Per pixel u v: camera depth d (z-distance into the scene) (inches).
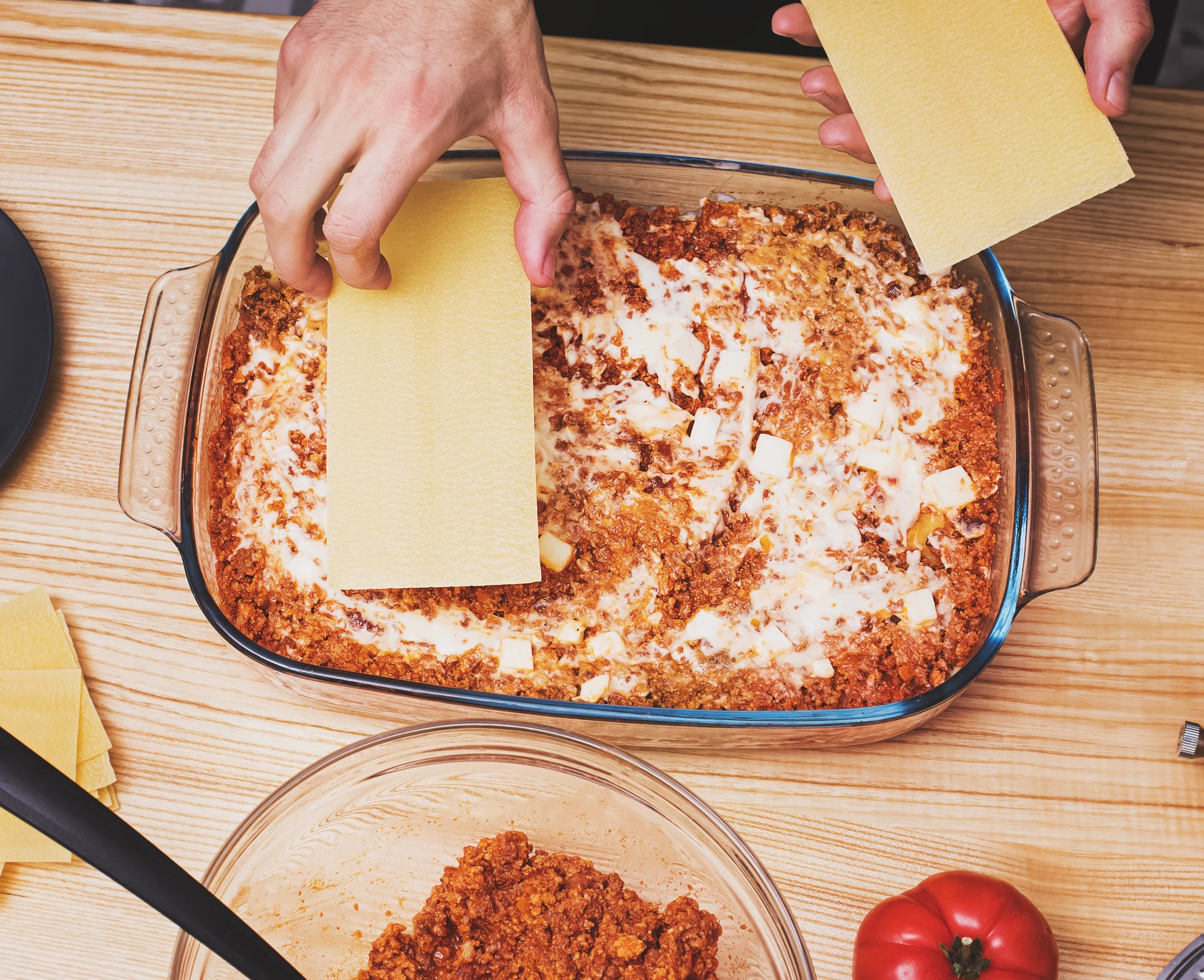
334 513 28.1
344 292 28.6
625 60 32.7
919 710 27.5
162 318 29.4
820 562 28.9
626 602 28.9
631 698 28.5
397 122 26.7
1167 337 31.6
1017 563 28.4
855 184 29.9
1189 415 31.3
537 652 28.7
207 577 28.9
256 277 30.0
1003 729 29.9
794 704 28.6
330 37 27.1
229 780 29.5
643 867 28.1
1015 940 27.4
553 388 29.4
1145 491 31.0
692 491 29.1
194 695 29.8
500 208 28.7
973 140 28.2
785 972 26.8
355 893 27.9
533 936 26.4
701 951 26.5
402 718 29.5
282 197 26.5
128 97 32.4
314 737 29.7
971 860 29.2
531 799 28.5
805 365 29.5
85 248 31.8
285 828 27.6
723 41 35.4
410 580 27.7
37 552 30.4
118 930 28.6
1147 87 32.4
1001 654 30.2
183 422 29.1
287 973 23.9
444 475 28.0
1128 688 30.1
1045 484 29.0
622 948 26.1
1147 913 29.0
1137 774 29.7
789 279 29.9
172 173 32.2
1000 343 29.6
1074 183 27.9
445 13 27.2
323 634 28.7
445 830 28.3
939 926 27.6
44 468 30.8
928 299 29.9
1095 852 29.3
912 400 29.6
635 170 30.0
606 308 29.7
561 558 28.7
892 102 28.4
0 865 28.6
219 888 26.6
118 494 30.6
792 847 29.2
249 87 32.5
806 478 29.1
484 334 28.3
